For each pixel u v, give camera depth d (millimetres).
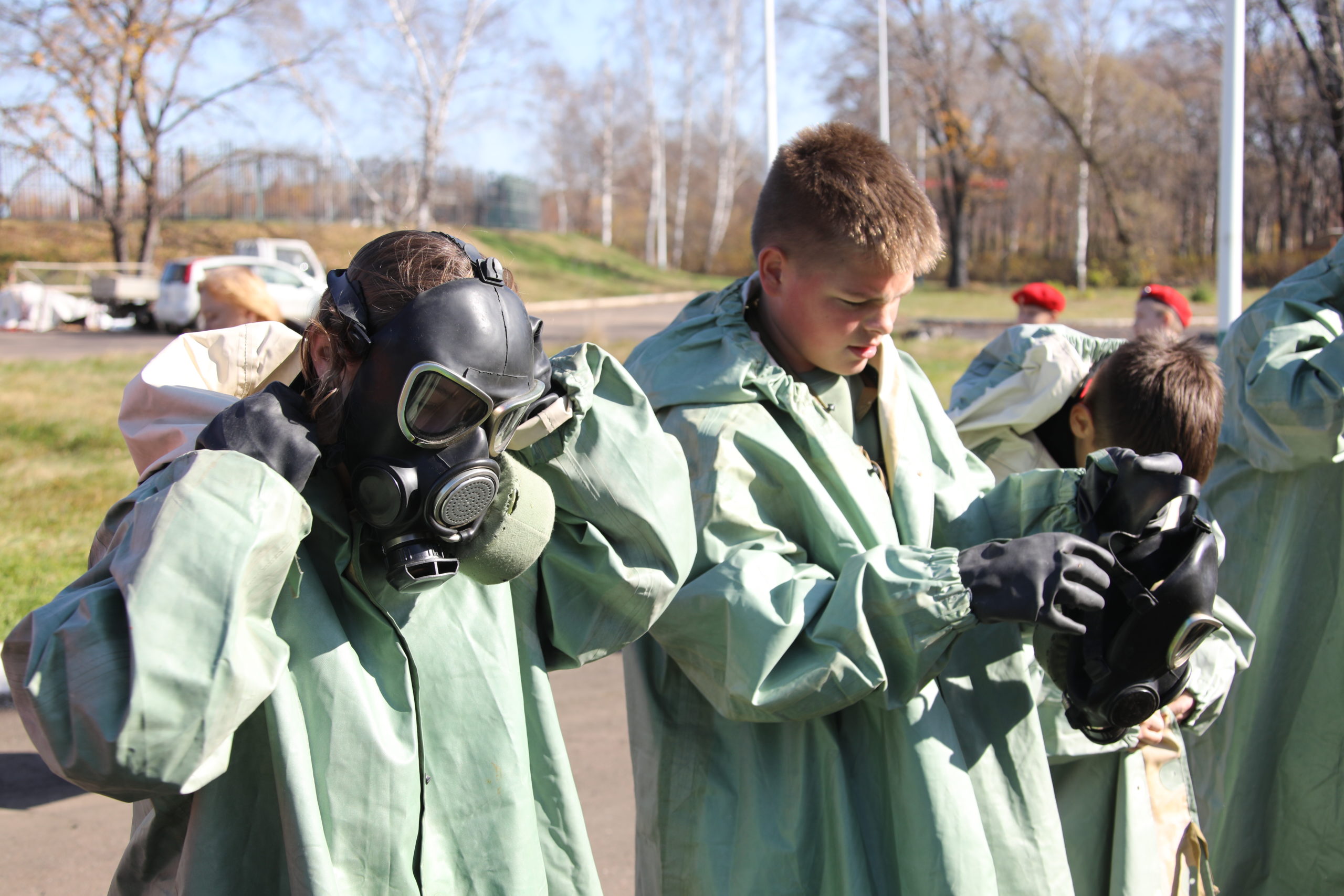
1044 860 1861
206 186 33094
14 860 3344
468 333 1232
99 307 22422
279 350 1692
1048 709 2061
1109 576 1698
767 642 1676
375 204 36188
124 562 1141
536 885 1394
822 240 1816
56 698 1104
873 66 35938
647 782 1961
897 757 1780
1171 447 2156
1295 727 2699
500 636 1444
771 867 1808
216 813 1284
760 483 1873
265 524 1168
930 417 2123
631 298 35875
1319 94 28078
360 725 1293
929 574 1667
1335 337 2666
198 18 24953
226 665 1116
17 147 24906
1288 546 2729
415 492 1250
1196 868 2236
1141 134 42031
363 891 1282
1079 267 40531
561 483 1518
